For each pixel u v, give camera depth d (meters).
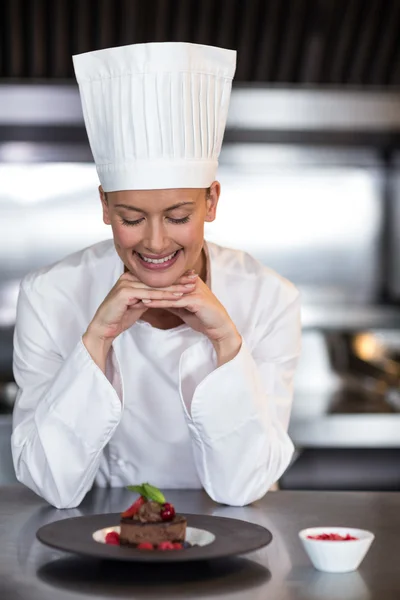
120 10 3.85
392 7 3.92
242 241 4.48
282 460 1.84
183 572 1.36
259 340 2.00
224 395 1.76
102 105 1.73
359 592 1.27
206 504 1.82
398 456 3.51
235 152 4.14
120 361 1.99
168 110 1.67
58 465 1.75
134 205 1.67
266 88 3.76
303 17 3.94
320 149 4.21
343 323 4.32
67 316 2.01
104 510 1.77
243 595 1.26
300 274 4.51
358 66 4.09
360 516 1.71
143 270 1.73
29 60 3.93
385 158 4.39
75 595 1.25
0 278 4.33
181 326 1.99
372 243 4.51
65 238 4.34
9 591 1.27
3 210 4.30
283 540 1.54
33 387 1.97
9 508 1.78
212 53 1.74
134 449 2.04
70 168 4.29
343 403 3.79
